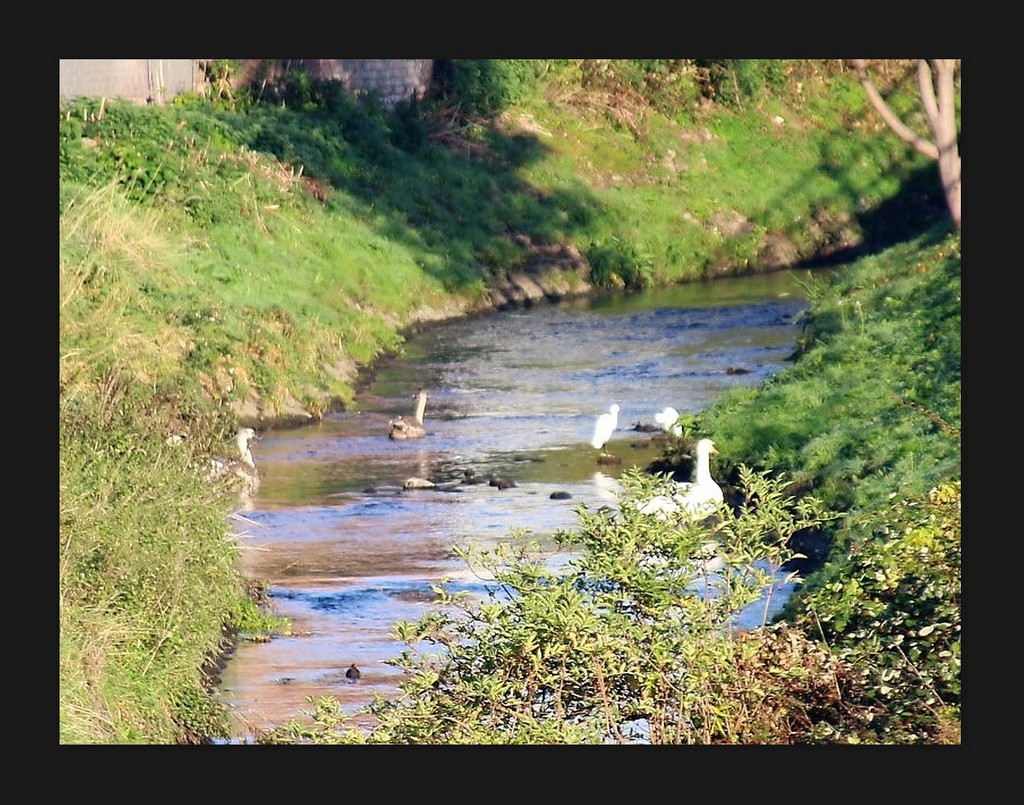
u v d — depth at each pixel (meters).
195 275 75.25
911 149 139.12
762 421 59.66
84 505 37.34
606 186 122.25
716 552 31.94
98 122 86.62
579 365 82.38
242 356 70.19
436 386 78.12
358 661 40.81
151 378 56.94
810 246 127.31
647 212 120.75
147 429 43.88
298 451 65.19
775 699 31.39
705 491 54.47
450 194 110.19
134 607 36.56
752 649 31.03
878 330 66.44
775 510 32.69
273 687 38.94
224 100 103.44
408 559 49.94
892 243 131.00
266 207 90.00
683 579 31.25
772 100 137.62
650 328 93.50
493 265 106.00
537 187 117.12
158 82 98.81
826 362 65.44
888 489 47.91
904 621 32.88
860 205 132.88
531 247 110.38
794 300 103.88
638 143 128.38
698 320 95.94
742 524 32.25
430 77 122.19
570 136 125.31
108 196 75.56
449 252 103.12
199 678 37.84
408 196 105.81
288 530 53.44
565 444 66.06
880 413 56.94
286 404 70.50
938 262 77.69
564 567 32.66
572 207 116.56
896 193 135.88
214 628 41.03
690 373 79.00
